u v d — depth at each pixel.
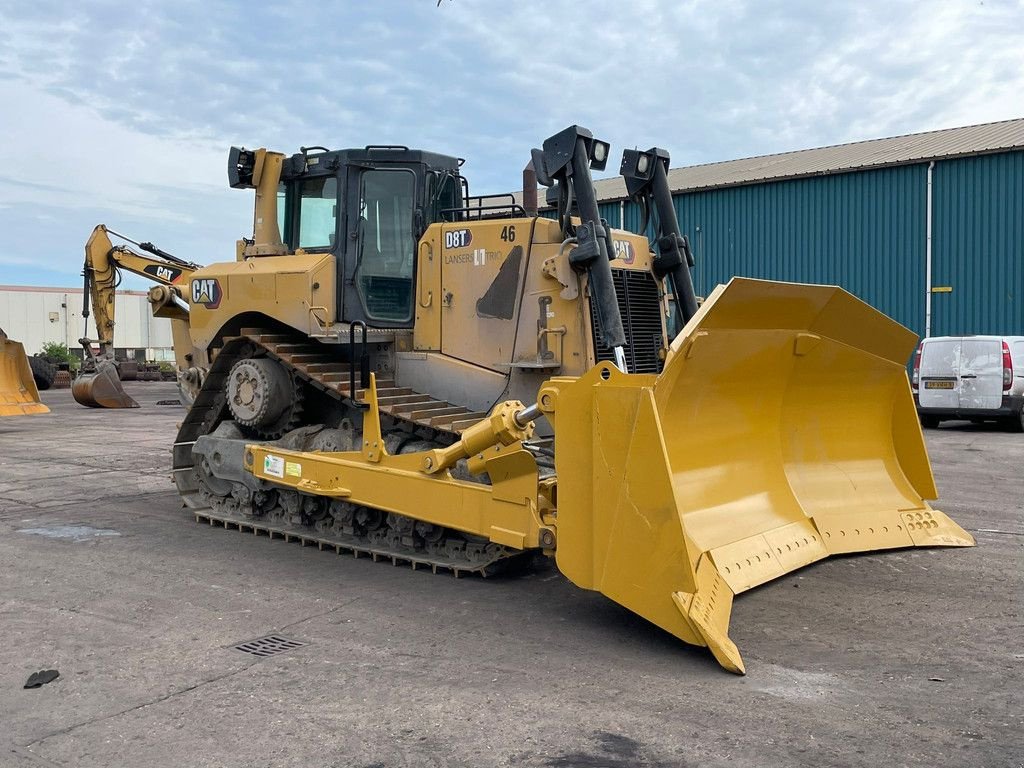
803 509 5.93
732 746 3.35
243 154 7.48
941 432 14.93
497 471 5.28
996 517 7.71
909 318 20.23
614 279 6.46
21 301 52.06
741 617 4.92
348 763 3.25
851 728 3.51
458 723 3.58
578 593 5.50
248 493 7.34
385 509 6.06
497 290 6.49
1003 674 4.09
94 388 19.42
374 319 7.05
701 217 22.95
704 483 5.32
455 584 5.72
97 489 9.48
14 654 4.43
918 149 21.09
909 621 4.86
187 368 12.30
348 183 7.02
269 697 3.87
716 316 4.76
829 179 21.09
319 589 5.61
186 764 3.25
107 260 19.17
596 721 3.58
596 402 4.51
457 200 7.48
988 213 19.22
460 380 6.68
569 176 6.02
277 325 7.65
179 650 4.48
